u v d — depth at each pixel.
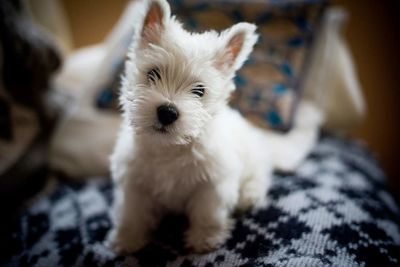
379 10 0.70
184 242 0.37
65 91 0.58
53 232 0.40
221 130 0.36
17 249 0.38
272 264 0.32
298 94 0.50
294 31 0.51
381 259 0.33
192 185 0.36
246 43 0.35
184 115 0.31
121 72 0.52
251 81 0.51
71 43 0.78
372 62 0.73
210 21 0.53
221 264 0.33
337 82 0.56
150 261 0.34
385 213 0.40
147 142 0.34
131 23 0.56
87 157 0.50
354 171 0.47
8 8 0.48
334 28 0.56
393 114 0.74
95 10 0.77
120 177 0.36
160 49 0.32
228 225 0.38
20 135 0.48
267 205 0.40
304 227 0.36
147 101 0.31
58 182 0.51
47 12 0.66
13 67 0.49
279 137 0.50
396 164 0.76
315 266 0.31
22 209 0.45
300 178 0.45
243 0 0.53
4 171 0.43
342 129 0.59
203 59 0.32
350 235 0.35
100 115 0.52
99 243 0.38
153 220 0.39
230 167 0.36
